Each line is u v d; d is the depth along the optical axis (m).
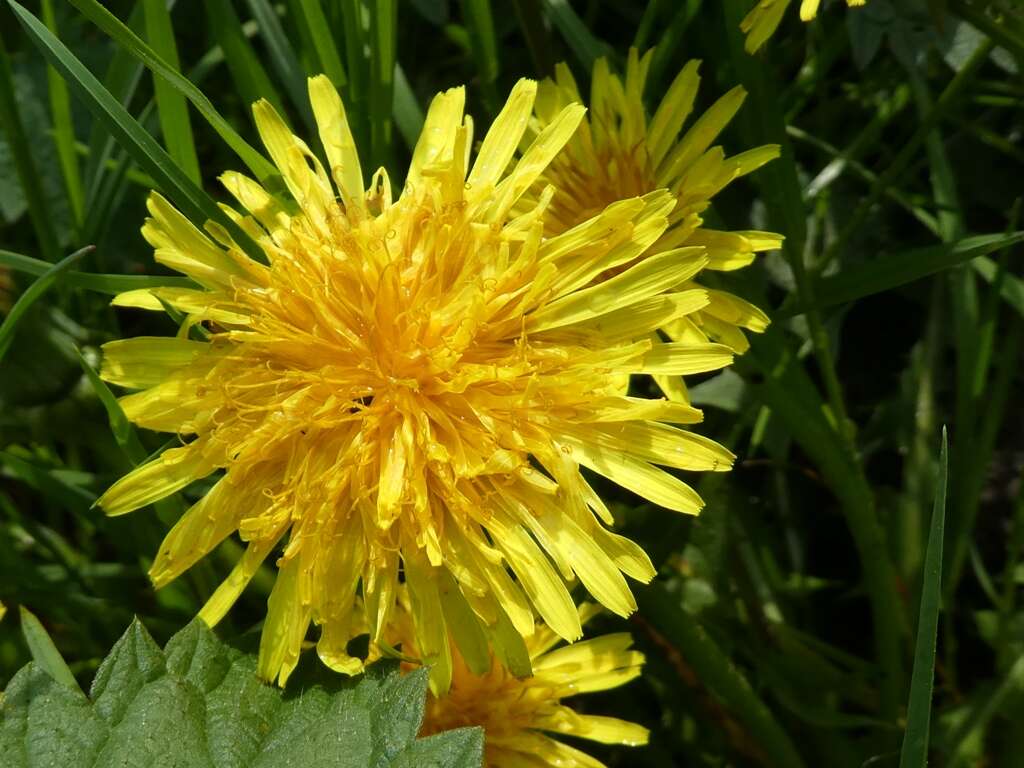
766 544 0.15
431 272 0.11
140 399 0.11
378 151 0.14
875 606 0.14
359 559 0.11
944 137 0.16
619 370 0.11
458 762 0.10
